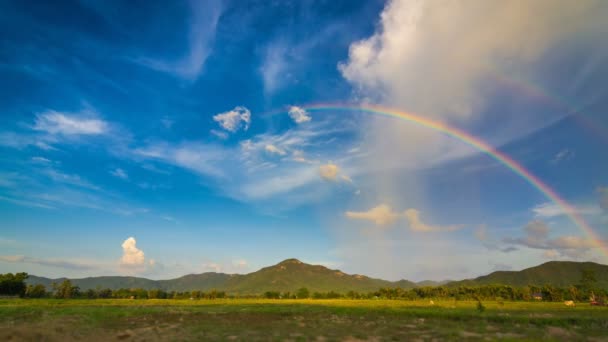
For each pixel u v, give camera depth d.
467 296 167.25
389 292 196.25
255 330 43.09
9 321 44.00
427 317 58.62
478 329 43.72
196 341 34.59
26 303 98.00
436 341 35.53
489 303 123.06
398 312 64.88
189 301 141.88
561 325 47.41
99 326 43.88
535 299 159.12
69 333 36.41
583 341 34.91
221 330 42.62
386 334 40.16
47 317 48.12
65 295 150.88
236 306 95.88
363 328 45.56
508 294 162.50
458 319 55.59
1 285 136.62
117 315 55.91
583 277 149.12
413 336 38.66
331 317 60.19
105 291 165.88
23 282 144.25
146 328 43.91
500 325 48.06
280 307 88.19
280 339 35.84
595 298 121.81
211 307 88.00
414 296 179.75
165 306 92.25
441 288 184.75
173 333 40.00
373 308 81.12
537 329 43.38
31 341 31.42
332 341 35.50
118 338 36.19
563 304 116.81
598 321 50.00
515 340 34.50
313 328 45.62
